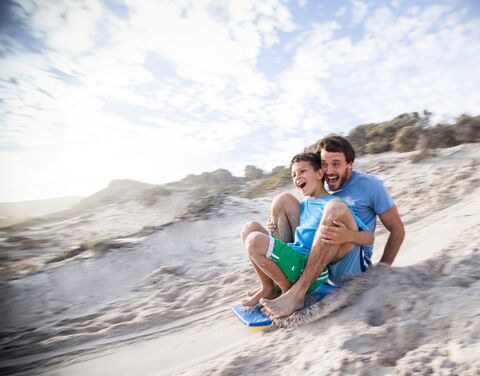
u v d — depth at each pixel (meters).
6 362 3.10
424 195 6.58
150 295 4.50
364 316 2.13
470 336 1.65
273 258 2.43
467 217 4.61
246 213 8.52
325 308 2.34
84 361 2.88
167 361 2.55
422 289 2.26
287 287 2.53
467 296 2.02
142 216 16.80
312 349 1.96
